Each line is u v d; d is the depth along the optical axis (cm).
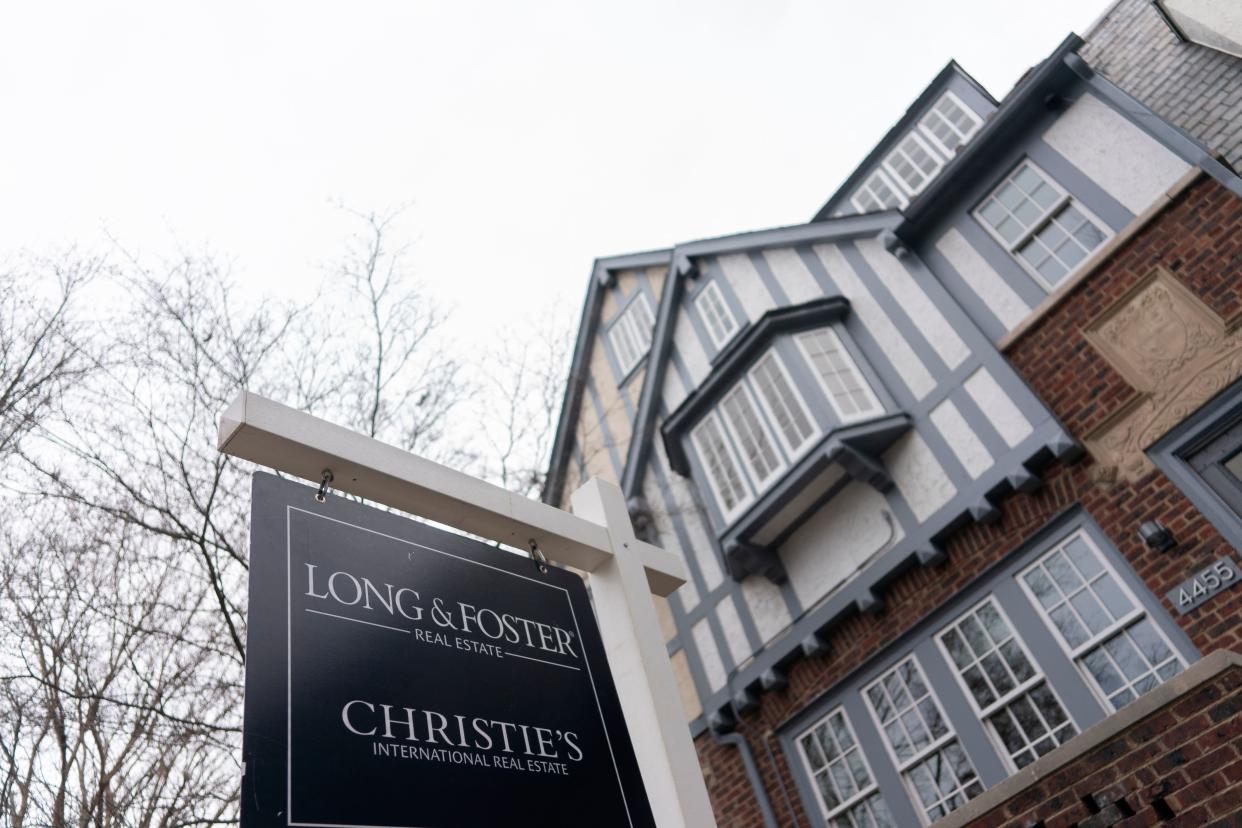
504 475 793
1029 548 743
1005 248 882
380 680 210
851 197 1216
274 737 179
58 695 529
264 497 225
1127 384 732
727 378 1019
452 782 202
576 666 266
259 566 208
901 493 850
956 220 938
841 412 894
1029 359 813
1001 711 718
